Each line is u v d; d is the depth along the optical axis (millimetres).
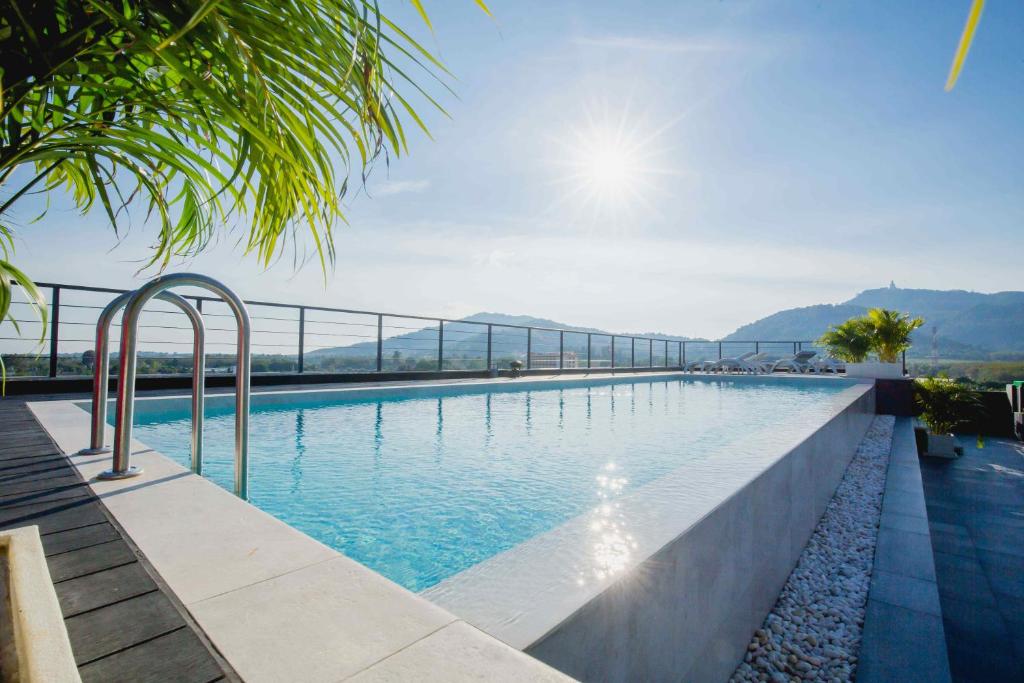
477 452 4516
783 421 3762
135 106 1049
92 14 879
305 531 2766
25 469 2025
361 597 1100
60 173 1267
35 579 833
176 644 941
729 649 1918
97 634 969
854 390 6852
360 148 1041
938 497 4332
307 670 872
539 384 9422
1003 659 2170
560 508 3152
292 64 938
